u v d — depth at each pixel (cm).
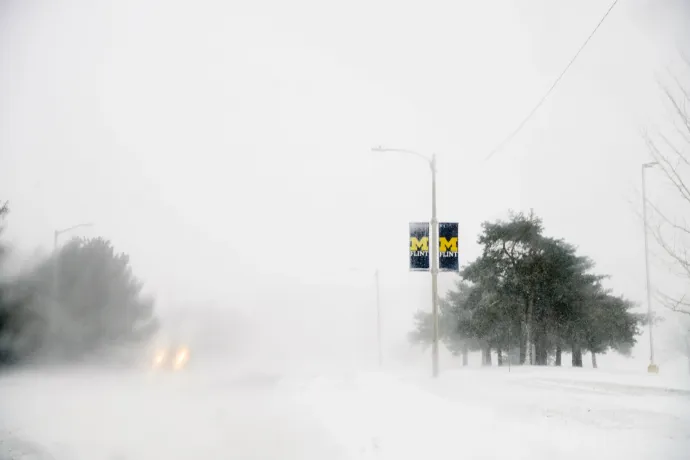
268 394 2425
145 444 1327
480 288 4488
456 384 2169
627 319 4216
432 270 2530
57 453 1234
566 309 4178
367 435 1269
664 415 1323
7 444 1329
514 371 3081
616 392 1841
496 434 1169
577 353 4412
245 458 1144
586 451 990
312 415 1658
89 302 4666
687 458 923
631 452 973
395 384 2241
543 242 4231
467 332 4716
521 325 4322
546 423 1258
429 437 1191
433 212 2539
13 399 2297
